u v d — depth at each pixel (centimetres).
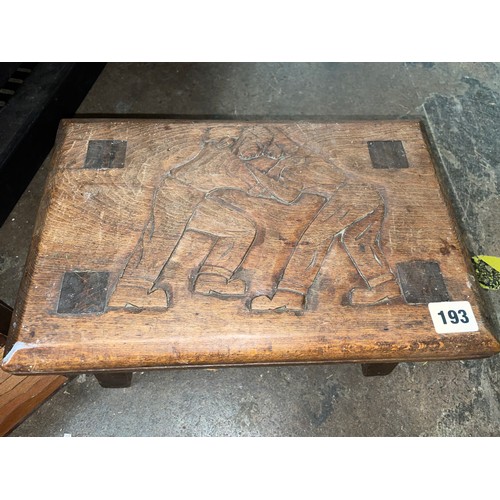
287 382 151
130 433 143
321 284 109
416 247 115
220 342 103
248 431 144
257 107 218
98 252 111
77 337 102
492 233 180
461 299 110
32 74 188
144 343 102
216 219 115
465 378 153
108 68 228
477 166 198
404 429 145
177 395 149
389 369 140
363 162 128
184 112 215
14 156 172
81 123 134
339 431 145
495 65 234
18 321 103
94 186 121
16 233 179
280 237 114
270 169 124
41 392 141
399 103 221
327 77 230
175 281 108
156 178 122
